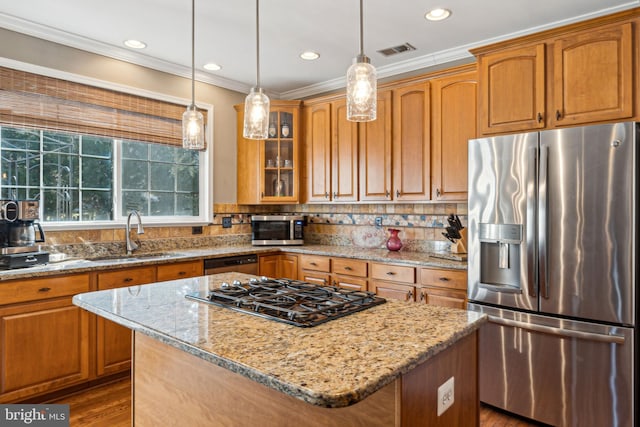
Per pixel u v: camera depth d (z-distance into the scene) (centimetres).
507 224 241
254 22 279
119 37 304
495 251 252
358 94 146
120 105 332
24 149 290
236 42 313
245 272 367
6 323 234
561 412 223
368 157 359
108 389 274
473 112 298
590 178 213
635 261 201
